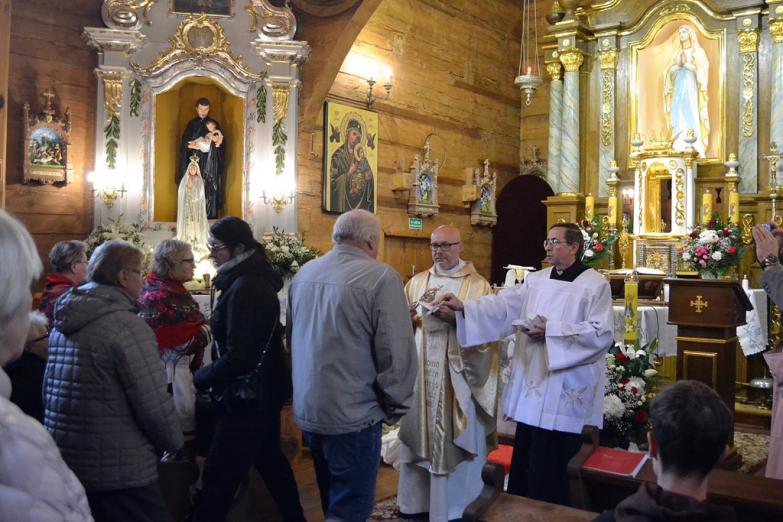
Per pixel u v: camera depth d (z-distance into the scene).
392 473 4.85
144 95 6.71
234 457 3.08
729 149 10.10
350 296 2.69
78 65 6.54
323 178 7.91
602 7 10.98
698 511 1.39
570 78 10.95
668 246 9.76
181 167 6.97
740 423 6.61
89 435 2.24
